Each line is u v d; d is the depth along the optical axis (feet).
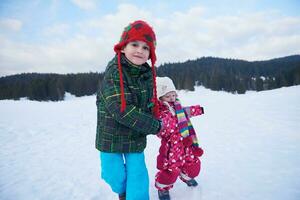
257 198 7.66
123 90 5.99
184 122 8.30
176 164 8.10
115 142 6.48
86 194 9.02
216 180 9.21
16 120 32.50
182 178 8.80
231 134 17.20
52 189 9.67
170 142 8.18
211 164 11.00
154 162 12.19
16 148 17.08
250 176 9.33
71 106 53.93
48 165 12.88
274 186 8.36
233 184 8.76
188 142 8.20
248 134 16.67
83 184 10.01
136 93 6.38
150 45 6.40
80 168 12.16
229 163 10.94
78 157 14.28
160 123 6.29
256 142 14.30
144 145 6.93
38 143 18.62
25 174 11.59
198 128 20.75
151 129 6.09
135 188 6.67
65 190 9.50
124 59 6.42
